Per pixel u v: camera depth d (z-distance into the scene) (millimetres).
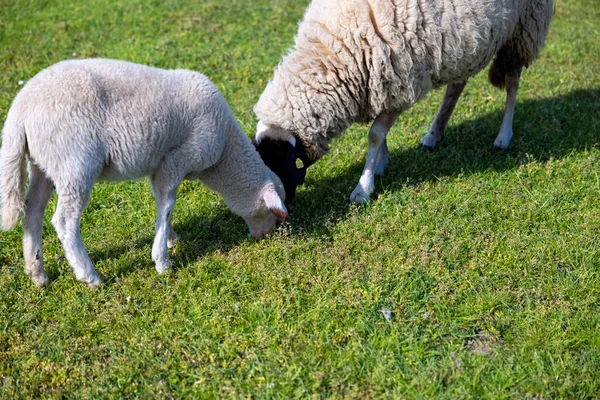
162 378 2309
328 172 3059
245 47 4035
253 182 2686
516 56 3102
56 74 2393
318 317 2445
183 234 2771
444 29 2758
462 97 3615
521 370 2314
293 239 2707
